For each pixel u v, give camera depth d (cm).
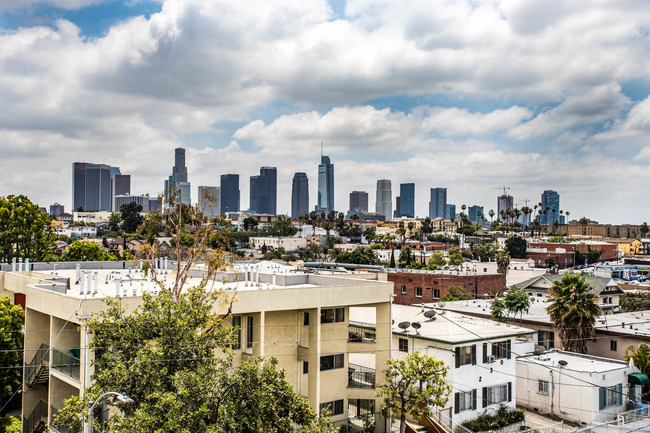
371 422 3928
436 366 3556
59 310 3127
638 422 4334
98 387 2372
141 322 2512
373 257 18688
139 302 3111
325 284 4372
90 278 4103
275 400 2527
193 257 3678
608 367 4684
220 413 2280
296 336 3756
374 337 4253
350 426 3912
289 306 3550
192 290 2703
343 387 3944
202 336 2527
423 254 19000
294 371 3741
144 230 3956
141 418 2116
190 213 3784
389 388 3606
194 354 2444
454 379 4144
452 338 4234
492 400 4406
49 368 3247
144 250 4194
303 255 19538
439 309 5653
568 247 19788
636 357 4862
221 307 3334
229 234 3844
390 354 3947
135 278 4366
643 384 4734
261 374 2523
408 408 3581
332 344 3875
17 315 3825
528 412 4812
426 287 9288
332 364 3928
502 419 4294
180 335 2469
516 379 4978
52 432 3003
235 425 2300
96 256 8356
